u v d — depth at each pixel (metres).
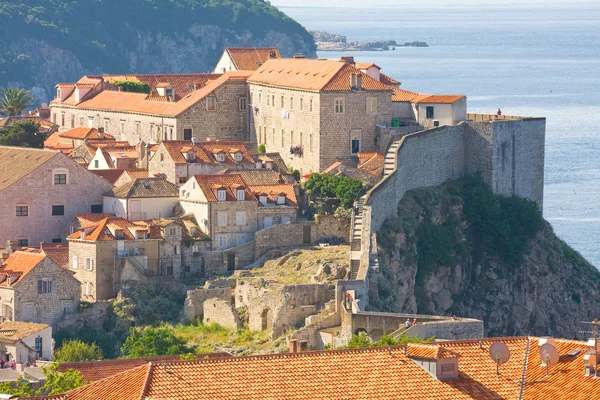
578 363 182.62
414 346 182.00
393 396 176.00
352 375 178.00
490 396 177.88
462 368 181.50
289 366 177.50
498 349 182.38
